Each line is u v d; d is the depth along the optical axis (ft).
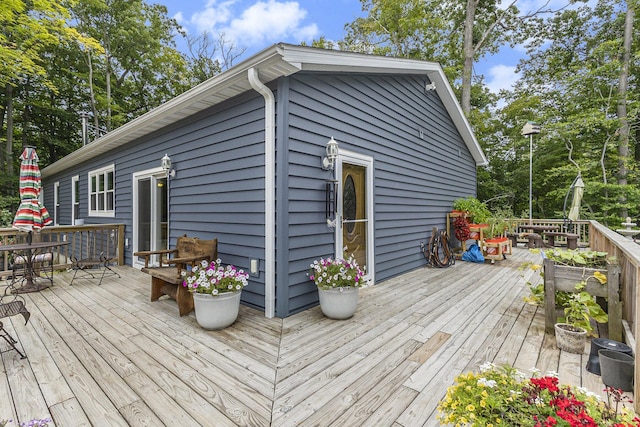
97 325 9.61
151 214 17.47
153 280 12.05
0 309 7.59
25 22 27.78
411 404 5.67
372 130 14.92
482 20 44.47
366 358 7.48
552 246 26.45
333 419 5.27
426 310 11.09
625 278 8.58
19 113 41.34
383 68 14.39
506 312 10.89
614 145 34.35
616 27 38.60
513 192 43.14
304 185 11.02
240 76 10.24
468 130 25.71
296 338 8.64
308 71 11.25
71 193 29.19
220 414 5.42
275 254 10.41
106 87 45.83
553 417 3.26
